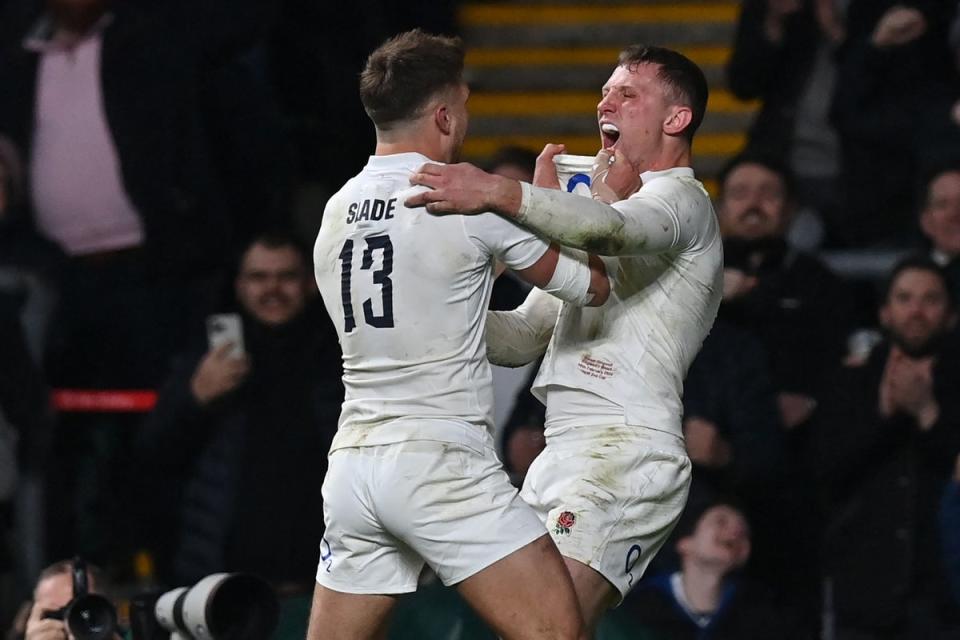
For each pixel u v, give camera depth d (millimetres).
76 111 30094
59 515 27875
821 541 25734
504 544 16266
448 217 16422
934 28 30562
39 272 28938
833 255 28281
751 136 31906
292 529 25953
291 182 31734
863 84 30562
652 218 16844
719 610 24219
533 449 25734
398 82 16766
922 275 25438
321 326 26625
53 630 20750
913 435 25500
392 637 22359
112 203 30078
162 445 26500
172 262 30078
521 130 36250
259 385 26219
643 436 17391
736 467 25234
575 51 37562
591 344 17656
